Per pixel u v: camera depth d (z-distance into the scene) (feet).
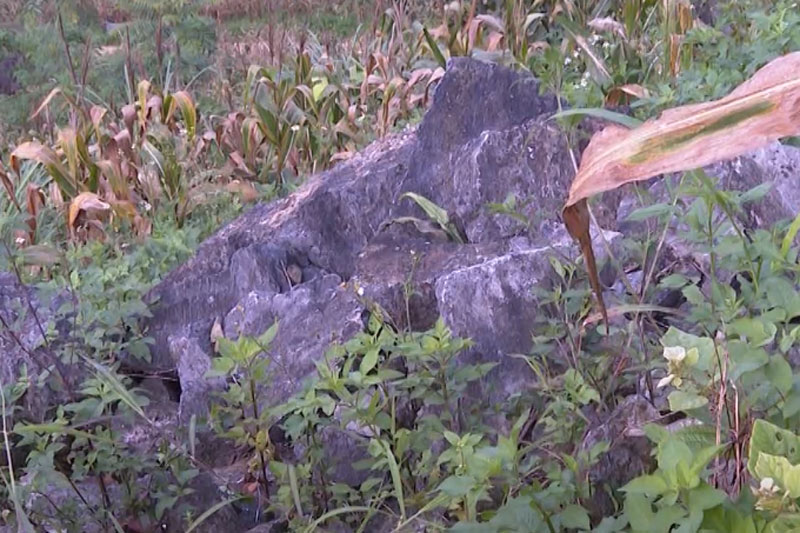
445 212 12.29
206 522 8.85
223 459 9.96
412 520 7.34
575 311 9.16
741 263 7.42
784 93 3.79
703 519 5.00
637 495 5.21
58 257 10.62
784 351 6.14
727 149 3.78
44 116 35.47
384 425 7.64
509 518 5.86
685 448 5.10
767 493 4.51
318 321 10.73
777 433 4.94
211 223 19.06
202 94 36.09
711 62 17.48
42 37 41.50
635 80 20.63
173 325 12.21
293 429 8.14
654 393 8.43
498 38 28.45
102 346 10.34
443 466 8.16
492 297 10.05
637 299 8.86
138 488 8.81
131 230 19.93
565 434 7.68
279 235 13.09
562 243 10.94
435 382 8.44
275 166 23.85
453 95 13.62
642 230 10.75
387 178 13.38
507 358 9.78
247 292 12.31
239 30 43.96
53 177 21.24
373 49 33.58
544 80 13.69
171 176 21.20
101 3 46.01
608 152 4.06
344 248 13.11
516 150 12.31
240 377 10.09
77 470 8.53
